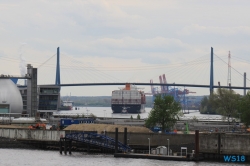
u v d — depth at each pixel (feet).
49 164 636.89
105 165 629.92
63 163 645.92
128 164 638.94
